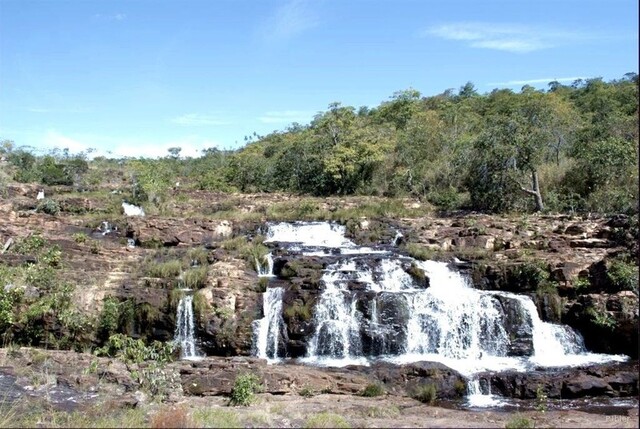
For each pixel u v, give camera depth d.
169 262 25.27
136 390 15.62
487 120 50.91
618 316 20.17
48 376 16.28
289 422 12.43
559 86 81.50
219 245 28.95
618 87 63.06
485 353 20.95
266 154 69.44
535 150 33.66
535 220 29.89
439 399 16.80
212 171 69.00
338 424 11.84
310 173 52.31
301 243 29.95
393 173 47.03
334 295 22.00
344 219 34.12
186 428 11.02
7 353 18.39
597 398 16.53
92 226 32.66
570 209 32.56
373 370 17.98
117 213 39.22
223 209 40.25
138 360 17.33
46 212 37.78
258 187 57.38
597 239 25.33
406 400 16.16
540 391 16.61
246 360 18.66
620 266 21.42
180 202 44.38
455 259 26.11
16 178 58.56
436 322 21.47
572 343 21.09
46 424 11.95
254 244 28.34
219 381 16.62
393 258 25.91
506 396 17.03
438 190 41.91
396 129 58.62
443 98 86.44
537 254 24.67
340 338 21.27
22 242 26.86
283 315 21.89
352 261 25.36
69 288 22.12
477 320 21.52
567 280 22.28
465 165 40.31
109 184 59.44
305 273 24.42
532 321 21.52
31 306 21.55
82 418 12.53
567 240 25.64
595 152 32.88
